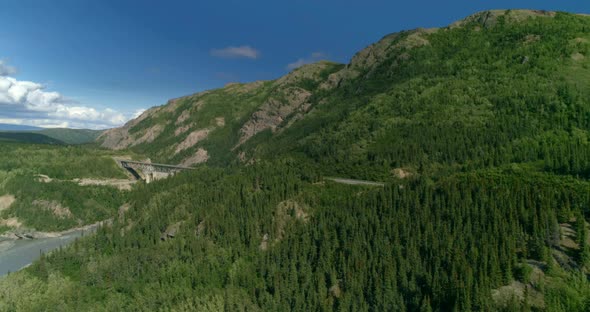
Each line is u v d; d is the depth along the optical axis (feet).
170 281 560.61
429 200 517.14
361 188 635.66
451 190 516.73
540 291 374.63
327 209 588.91
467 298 368.89
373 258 467.11
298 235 562.66
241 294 497.46
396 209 528.22
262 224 603.26
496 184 522.47
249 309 465.88
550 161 566.36
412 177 628.28
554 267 391.86
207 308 481.46
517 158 623.77
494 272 390.01
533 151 627.87
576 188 480.23
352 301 427.74
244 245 584.40
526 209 456.86
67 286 579.48
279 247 548.72
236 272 539.29
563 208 441.27
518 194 474.08
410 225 485.15
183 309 486.79
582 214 445.78
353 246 483.51
